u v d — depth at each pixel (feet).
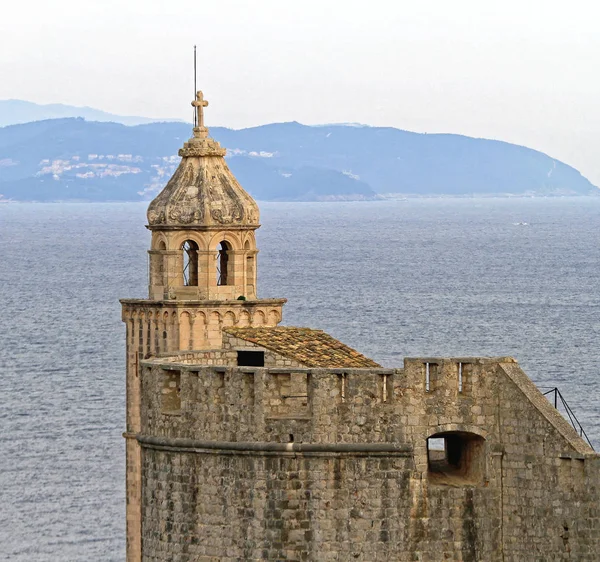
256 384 481.87
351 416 478.59
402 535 478.59
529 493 474.90
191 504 491.31
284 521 480.64
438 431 478.59
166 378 499.51
